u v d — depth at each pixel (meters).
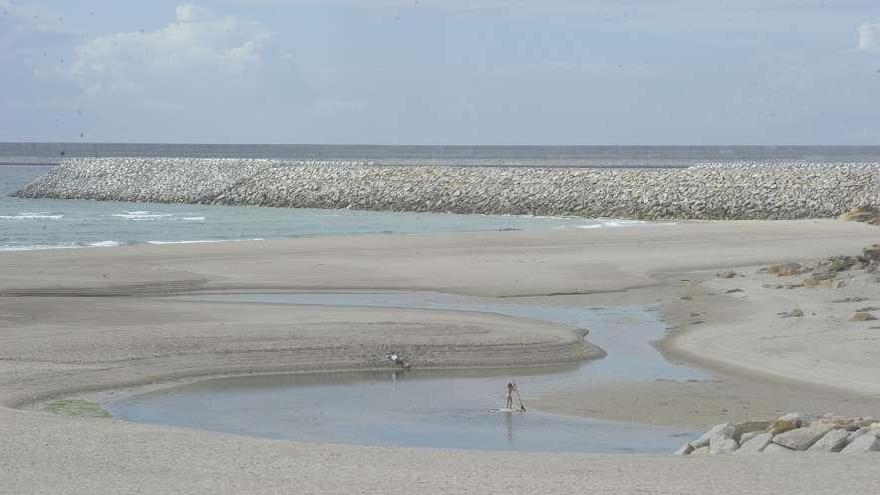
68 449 19.58
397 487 16.67
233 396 28.75
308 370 32.09
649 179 109.44
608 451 23.16
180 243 69.06
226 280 52.75
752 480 17.11
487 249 66.62
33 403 26.98
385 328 37.38
